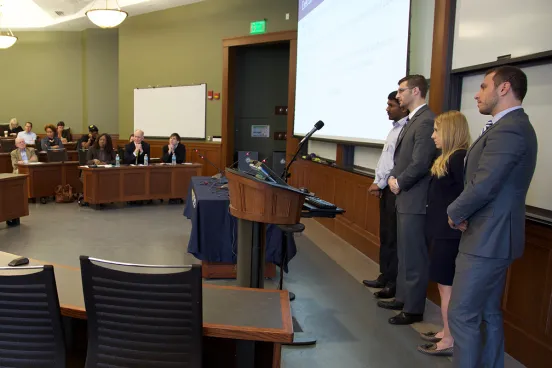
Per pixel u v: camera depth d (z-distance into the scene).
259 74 8.98
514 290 2.50
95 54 11.88
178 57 9.41
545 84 2.36
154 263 4.09
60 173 7.35
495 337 2.00
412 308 2.91
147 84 10.01
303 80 6.26
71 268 1.95
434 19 3.28
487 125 1.94
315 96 5.75
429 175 2.79
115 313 1.49
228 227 3.69
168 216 6.31
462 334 1.93
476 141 1.95
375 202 4.35
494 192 1.80
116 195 6.75
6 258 2.01
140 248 4.61
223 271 3.79
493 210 1.84
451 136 2.35
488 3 2.75
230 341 1.83
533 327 2.36
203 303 1.62
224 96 8.70
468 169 1.97
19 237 4.99
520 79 1.84
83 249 4.54
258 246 2.18
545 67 2.36
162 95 9.74
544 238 2.27
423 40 3.68
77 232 5.25
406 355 2.52
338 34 4.97
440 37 3.19
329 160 5.97
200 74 9.10
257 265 2.19
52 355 1.56
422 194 2.81
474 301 1.92
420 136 2.73
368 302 3.30
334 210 2.09
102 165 6.80
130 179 6.86
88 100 12.06
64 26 11.70
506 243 1.84
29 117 12.61
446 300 2.49
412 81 2.85
